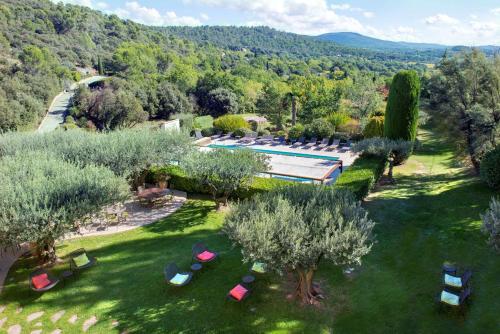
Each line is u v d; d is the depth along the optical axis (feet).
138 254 39.32
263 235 24.57
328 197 31.32
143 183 60.70
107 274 35.42
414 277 32.78
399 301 29.58
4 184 33.35
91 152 50.24
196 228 45.73
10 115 144.87
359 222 27.63
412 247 38.06
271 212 28.73
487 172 48.80
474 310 27.81
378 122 85.76
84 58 320.70
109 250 40.42
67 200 34.01
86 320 28.96
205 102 190.29
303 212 28.14
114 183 38.86
